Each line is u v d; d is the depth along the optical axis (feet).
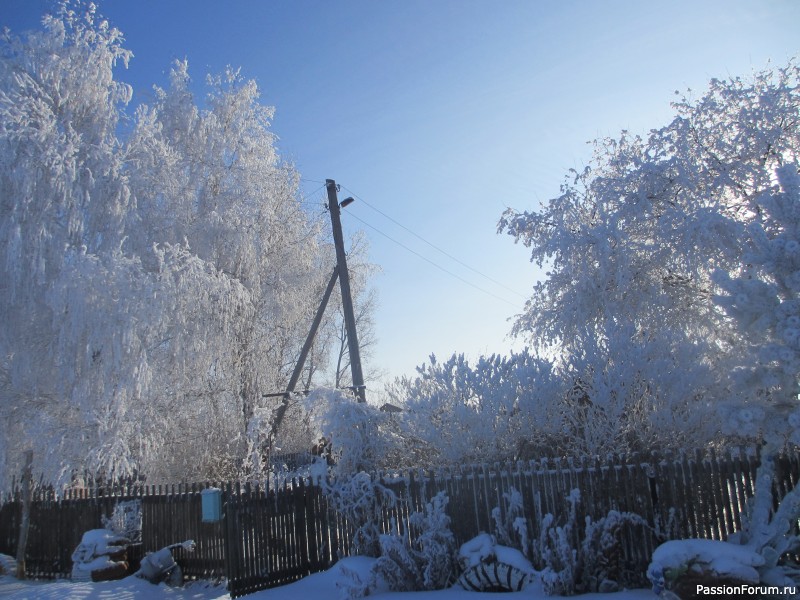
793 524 23.35
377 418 34.91
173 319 49.16
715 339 42.47
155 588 32.42
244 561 30.89
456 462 31.55
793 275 23.45
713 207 40.47
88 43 54.24
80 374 43.14
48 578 41.47
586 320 45.09
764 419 23.70
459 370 32.71
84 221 47.85
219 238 60.70
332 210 54.95
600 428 29.22
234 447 55.93
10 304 44.11
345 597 26.84
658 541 24.90
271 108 70.23
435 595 25.76
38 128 46.14
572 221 47.60
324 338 92.17
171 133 65.05
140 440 45.96
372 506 31.86
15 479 44.75
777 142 41.45
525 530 25.93
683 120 43.75
